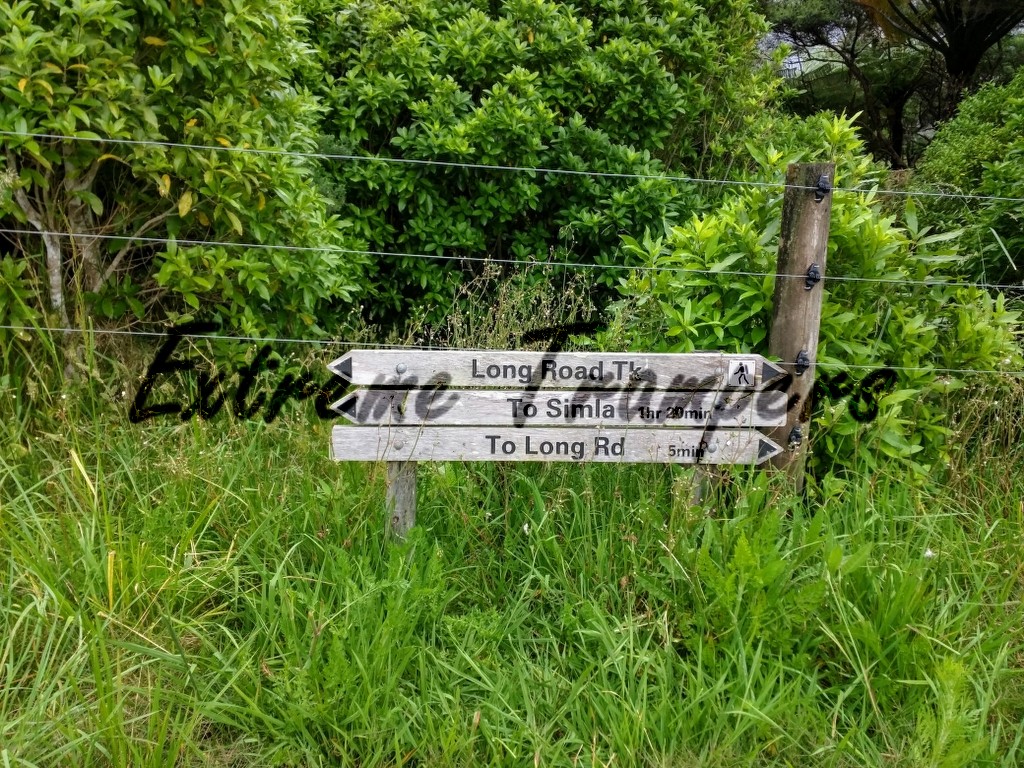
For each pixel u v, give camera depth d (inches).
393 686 93.7
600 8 230.5
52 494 118.0
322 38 212.5
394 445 111.7
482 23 210.7
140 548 103.9
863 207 132.3
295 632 97.2
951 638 102.6
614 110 212.4
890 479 124.1
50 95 116.1
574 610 106.4
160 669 92.4
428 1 221.1
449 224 203.9
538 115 201.9
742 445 115.6
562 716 94.7
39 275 136.4
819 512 108.4
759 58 287.6
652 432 114.4
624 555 111.1
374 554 112.7
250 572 109.5
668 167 232.4
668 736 92.4
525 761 89.6
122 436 125.0
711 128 241.1
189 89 135.6
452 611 110.7
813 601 99.0
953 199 209.0
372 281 208.5
